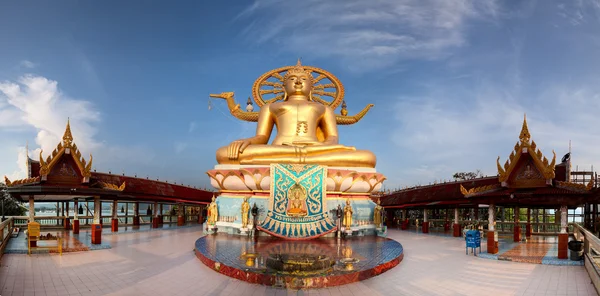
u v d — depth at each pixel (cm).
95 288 1111
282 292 1077
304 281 1115
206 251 1536
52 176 1827
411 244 2091
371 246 1712
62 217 2856
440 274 1302
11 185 1864
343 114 2925
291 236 1928
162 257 1574
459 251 1814
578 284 1174
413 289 1117
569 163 1970
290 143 2411
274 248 1620
